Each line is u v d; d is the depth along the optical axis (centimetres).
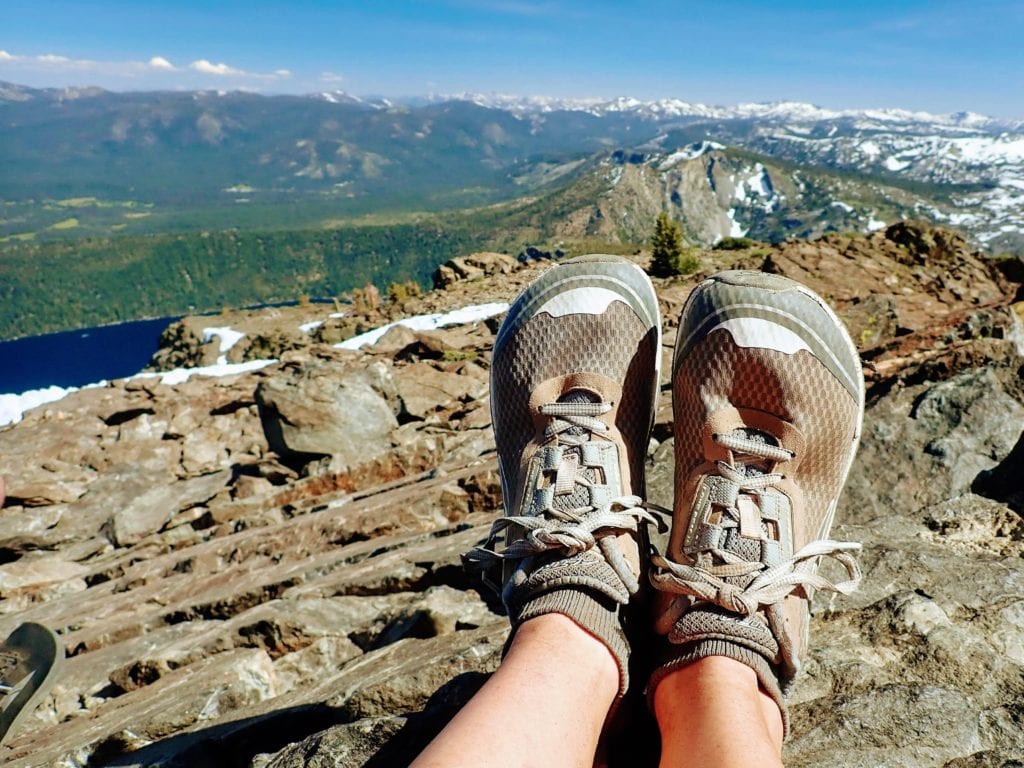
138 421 175
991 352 68
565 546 29
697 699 23
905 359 84
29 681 36
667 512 37
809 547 31
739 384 39
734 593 27
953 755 28
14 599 109
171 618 75
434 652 44
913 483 54
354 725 32
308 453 126
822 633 38
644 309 47
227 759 40
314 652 56
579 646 24
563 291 46
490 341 260
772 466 36
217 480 137
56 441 167
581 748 21
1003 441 56
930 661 34
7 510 137
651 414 44
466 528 74
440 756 18
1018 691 32
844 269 305
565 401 42
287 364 229
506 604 28
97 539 127
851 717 30
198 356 784
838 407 39
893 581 41
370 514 85
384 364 147
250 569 86
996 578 40
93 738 48
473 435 122
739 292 41
